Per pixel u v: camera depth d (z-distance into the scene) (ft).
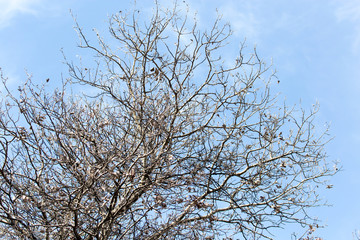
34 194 23.82
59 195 24.31
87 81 28.48
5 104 24.43
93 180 23.35
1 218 25.02
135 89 27.91
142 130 26.08
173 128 27.09
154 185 25.14
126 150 25.67
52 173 24.36
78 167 24.23
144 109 26.86
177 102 28.35
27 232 23.50
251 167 28.25
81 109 26.89
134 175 24.34
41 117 25.05
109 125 26.86
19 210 23.73
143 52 29.81
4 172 23.49
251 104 29.48
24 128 24.95
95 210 25.29
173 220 25.66
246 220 27.27
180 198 25.48
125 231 25.14
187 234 25.91
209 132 28.60
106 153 25.03
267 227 27.04
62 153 25.12
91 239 24.68
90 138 26.02
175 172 25.93
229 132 28.45
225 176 27.25
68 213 24.52
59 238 24.34
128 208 25.30
